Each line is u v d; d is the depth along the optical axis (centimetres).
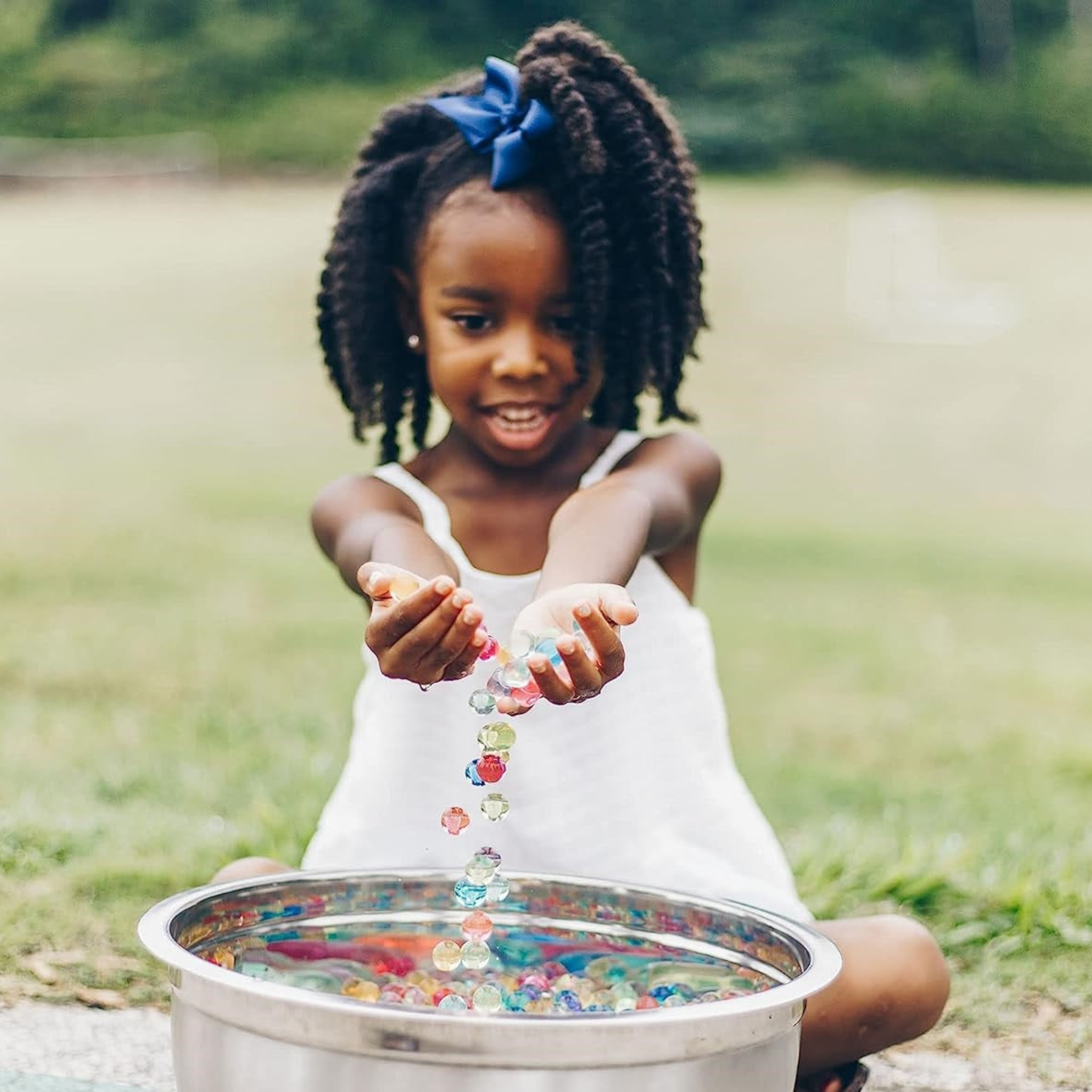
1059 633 583
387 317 219
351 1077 125
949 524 806
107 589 581
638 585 200
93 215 1888
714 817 196
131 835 275
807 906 252
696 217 214
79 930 235
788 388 1166
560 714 196
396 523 191
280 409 1053
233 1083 130
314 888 173
